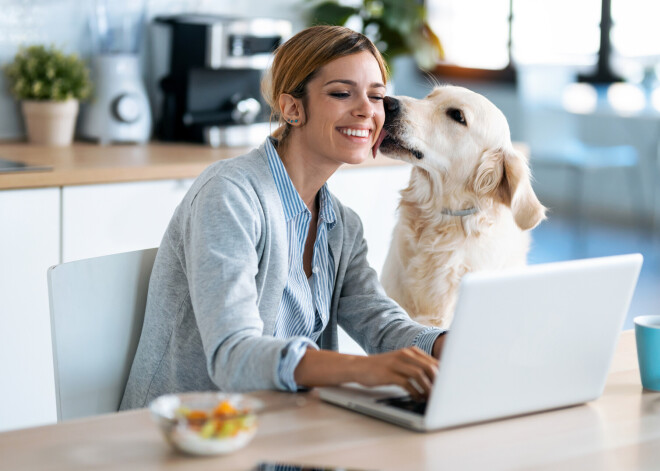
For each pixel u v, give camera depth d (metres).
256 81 3.17
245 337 1.22
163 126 3.16
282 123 1.50
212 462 0.94
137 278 1.53
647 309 4.16
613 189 6.23
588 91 6.10
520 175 1.93
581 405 1.20
